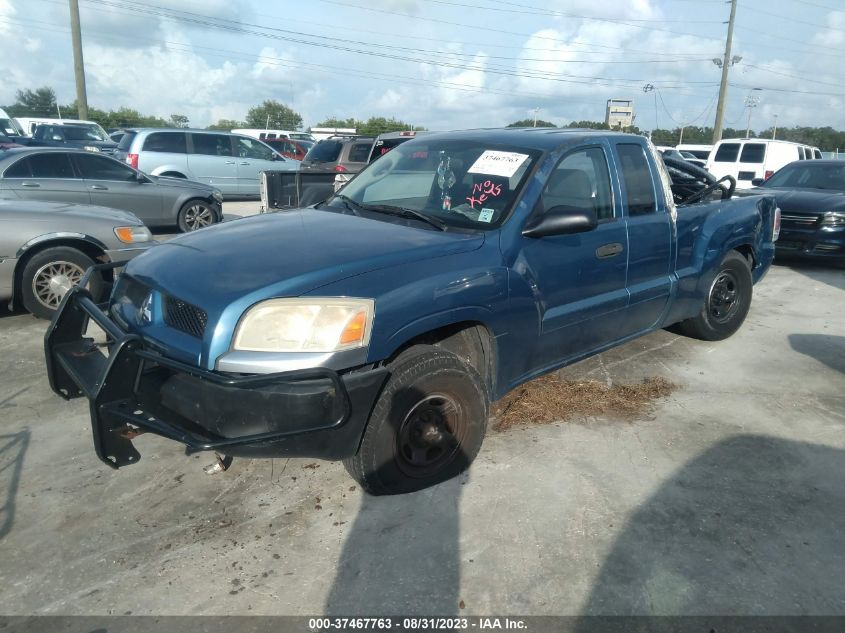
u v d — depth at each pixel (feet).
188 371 8.68
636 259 14.02
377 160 15.01
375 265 9.70
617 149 13.92
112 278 13.34
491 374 11.45
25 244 18.42
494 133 13.85
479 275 10.57
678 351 17.56
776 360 17.03
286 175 22.75
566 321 12.53
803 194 29.68
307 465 11.55
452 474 10.98
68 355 10.66
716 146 57.77
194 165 48.96
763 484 11.09
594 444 12.34
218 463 10.94
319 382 8.74
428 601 8.35
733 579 8.79
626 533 9.71
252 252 10.09
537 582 8.69
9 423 12.96
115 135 88.99
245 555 9.21
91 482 10.95
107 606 8.25
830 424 13.39
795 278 27.53
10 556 9.16
